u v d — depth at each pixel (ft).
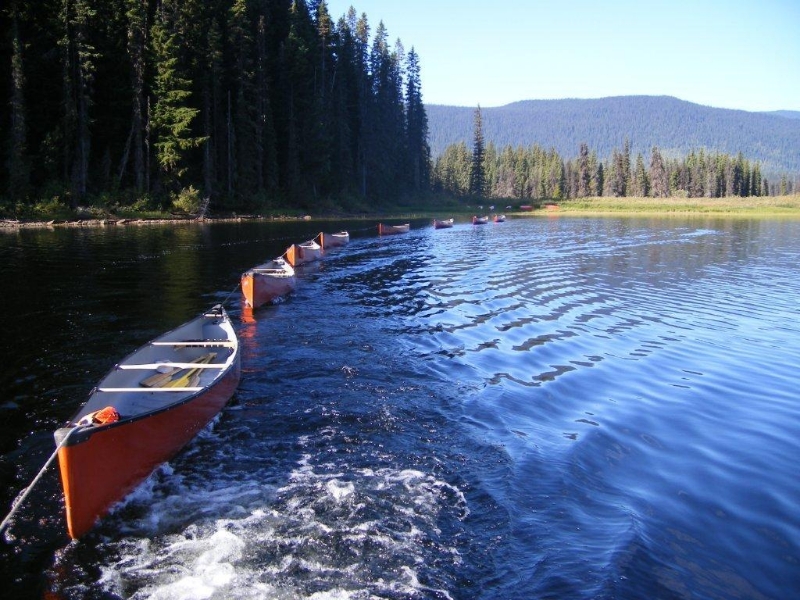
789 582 18.06
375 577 18.13
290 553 19.21
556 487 23.43
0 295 55.83
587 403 32.86
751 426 30.09
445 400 32.55
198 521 20.95
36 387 32.83
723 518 21.49
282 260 72.64
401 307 57.00
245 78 177.37
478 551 19.43
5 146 129.08
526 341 45.44
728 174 468.34
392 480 23.91
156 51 152.35
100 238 106.83
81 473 19.76
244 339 44.06
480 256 102.32
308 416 29.96
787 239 142.41
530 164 529.04
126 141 155.33
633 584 17.75
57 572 18.26
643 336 47.73
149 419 23.11
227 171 177.06
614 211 316.40
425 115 330.13
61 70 138.41
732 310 58.34
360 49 261.03
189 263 79.71
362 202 238.68
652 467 25.44
